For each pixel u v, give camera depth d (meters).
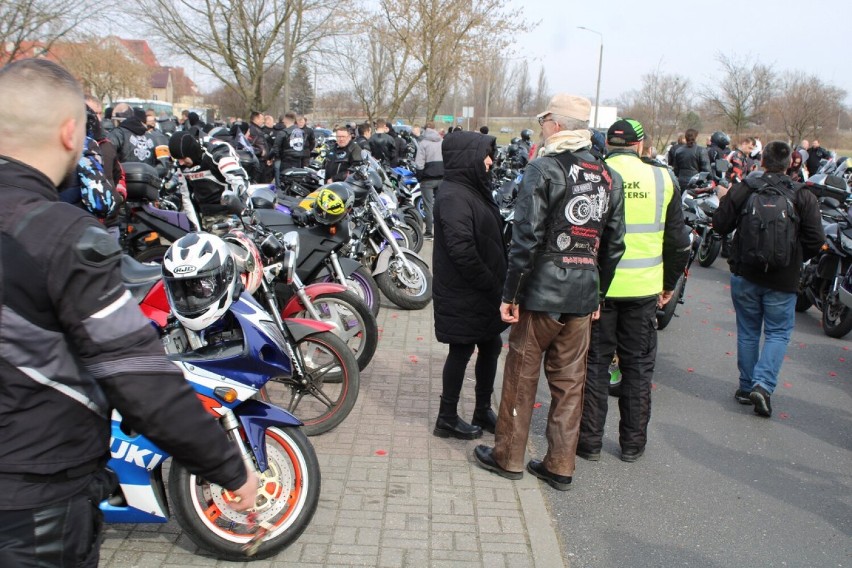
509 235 8.68
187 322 3.22
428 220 12.55
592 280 4.01
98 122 6.05
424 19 21.16
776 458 4.89
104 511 3.06
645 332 4.61
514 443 4.20
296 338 4.39
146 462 3.01
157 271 3.58
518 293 3.93
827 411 5.80
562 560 3.50
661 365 6.80
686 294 9.84
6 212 1.68
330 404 4.67
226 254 3.26
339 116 35.38
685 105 42.28
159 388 1.77
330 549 3.45
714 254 11.66
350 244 7.25
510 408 4.19
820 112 34.94
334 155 10.41
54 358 1.72
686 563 3.60
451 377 4.65
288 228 6.15
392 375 5.87
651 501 4.22
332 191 6.05
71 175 1.97
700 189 12.00
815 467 4.78
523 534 3.66
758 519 4.07
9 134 1.74
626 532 3.87
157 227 6.70
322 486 4.05
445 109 43.50
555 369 4.21
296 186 9.38
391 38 22.52
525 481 4.25
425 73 22.55
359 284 6.84
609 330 4.59
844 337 8.03
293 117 17.02
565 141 3.90
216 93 47.56
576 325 4.09
